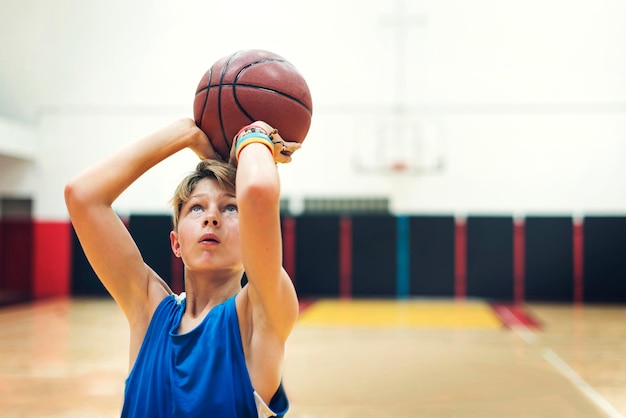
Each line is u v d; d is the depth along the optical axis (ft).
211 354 4.00
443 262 33.22
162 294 4.51
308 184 34.76
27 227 35.27
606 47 33.37
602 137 33.32
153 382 4.04
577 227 32.42
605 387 13.56
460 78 34.17
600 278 32.07
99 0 36.09
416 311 28.40
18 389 13.28
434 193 34.17
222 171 4.34
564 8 33.68
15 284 35.17
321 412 11.61
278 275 3.83
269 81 4.85
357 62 34.78
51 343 19.24
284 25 35.29
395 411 11.68
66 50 36.14
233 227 4.31
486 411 11.68
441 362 16.47
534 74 33.78
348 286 33.60
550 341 19.94
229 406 3.88
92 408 11.76
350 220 33.65
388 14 34.68
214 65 5.05
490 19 34.09
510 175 33.81
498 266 32.94
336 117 34.73
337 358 17.01
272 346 4.06
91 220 4.27
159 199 34.83
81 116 35.96
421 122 34.37
